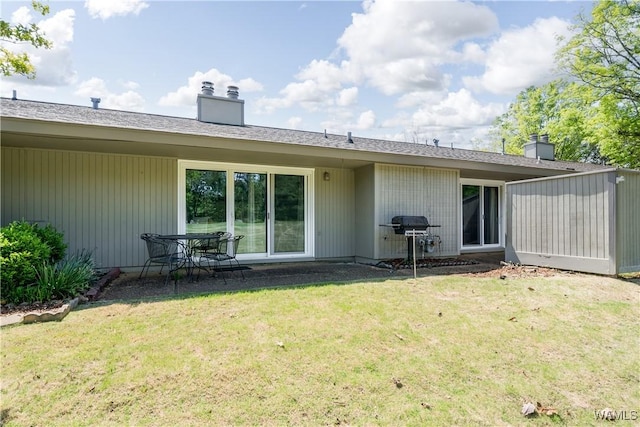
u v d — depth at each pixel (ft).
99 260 21.99
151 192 23.36
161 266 22.90
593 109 48.42
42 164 20.83
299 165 27.50
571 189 20.99
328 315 12.71
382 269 23.94
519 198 24.17
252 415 7.30
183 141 18.78
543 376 9.24
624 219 19.19
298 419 7.27
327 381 8.54
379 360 9.61
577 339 11.35
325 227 28.81
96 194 22.02
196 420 7.10
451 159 27.66
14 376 8.22
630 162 45.29
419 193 28.40
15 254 13.55
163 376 8.40
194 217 24.66
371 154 24.44
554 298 15.33
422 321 12.44
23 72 17.44
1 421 6.86
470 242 35.27
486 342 10.96
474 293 16.20
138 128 17.63
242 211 26.30
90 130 16.71
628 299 15.23
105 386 7.99
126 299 14.78
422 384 8.66
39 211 20.71
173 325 11.48
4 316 11.77
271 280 19.61
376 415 7.50
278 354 9.64
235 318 12.23
